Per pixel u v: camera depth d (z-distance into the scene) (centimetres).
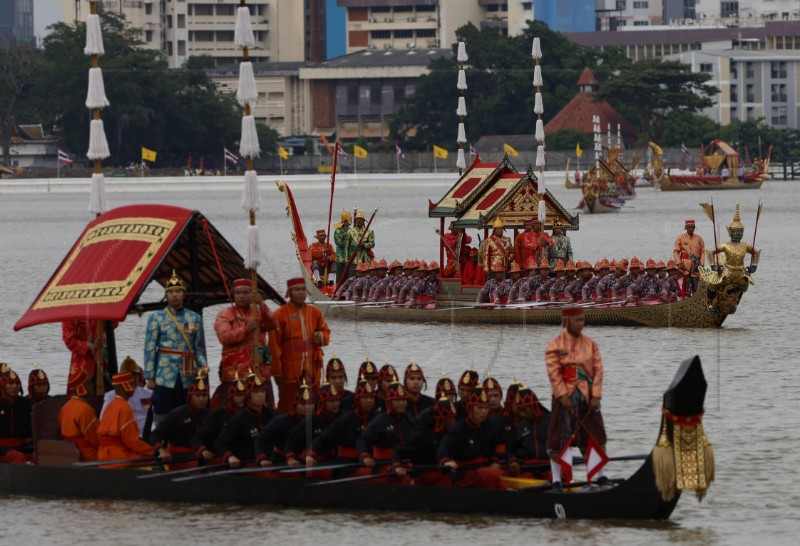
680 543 3969
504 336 8162
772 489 4575
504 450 4338
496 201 8825
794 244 16588
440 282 8975
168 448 4506
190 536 4106
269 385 4669
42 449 4694
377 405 4347
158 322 4603
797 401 6025
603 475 4288
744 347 7688
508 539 3991
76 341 4816
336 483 4297
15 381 4822
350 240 9512
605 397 6162
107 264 4700
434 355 7469
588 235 18612
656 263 8756
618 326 8562
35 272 13825
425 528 4109
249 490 4391
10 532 4212
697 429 4009
